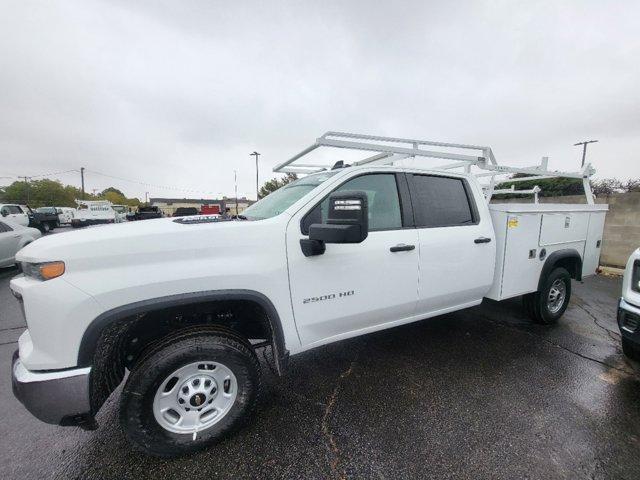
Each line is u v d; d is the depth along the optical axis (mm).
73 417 1768
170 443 1932
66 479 1849
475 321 4152
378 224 2676
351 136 3002
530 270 3584
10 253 7555
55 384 1667
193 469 1909
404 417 2326
